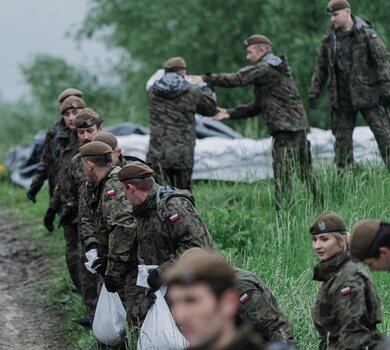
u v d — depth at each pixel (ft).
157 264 40.63
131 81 161.99
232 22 140.05
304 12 123.65
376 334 32.76
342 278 33.06
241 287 33.99
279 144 63.52
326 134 76.48
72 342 53.47
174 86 62.90
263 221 62.18
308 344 41.52
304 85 121.49
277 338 33.65
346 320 32.63
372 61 64.69
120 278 44.21
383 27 115.03
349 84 65.31
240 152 76.54
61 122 58.03
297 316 43.29
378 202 60.03
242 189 72.18
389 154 64.85
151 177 40.73
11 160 105.91
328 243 33.55
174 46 139.13
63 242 77.00
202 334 21.65
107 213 44.32
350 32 64.80
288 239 54.90
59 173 57.88
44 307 60.54
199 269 21.77
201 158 76.59
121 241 43.78
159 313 40.40
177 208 39.99
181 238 39.83
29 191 62.39
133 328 43.62
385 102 64.23
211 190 72.74
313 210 61.00
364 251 31.17
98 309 45.98
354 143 73.72
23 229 82.43
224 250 57.98
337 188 64.08
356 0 115.03
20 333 55.77
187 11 140.87
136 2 145.28
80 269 53.36
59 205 58.49
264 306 33.86
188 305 21.70
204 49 141.59
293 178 62.64
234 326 21.94
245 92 137.18
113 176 44.93
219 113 64.18
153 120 63.46
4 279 67.67
